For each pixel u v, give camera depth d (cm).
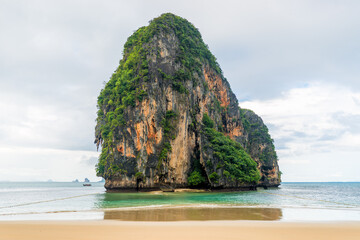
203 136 7331
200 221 2005
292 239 1445
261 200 4072
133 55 7706
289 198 4550
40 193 6906
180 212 2567
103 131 7575
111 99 7738
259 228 1714
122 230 1628
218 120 9306
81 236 1463
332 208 2992
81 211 2680
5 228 1670
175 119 7050
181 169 6988
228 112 10406
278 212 2600
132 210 2745
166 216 2294
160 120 6762
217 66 10575
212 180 6781
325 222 1964
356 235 1553
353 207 3112
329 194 6900
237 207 3025
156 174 6512
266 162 11694
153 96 6769
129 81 7238
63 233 1535
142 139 6544
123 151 6712
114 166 6756
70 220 2044
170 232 1579
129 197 4691
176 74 7494
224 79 10925
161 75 7150
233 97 11069
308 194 6675
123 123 6825
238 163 7225
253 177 7431
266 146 11969
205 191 6825
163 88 7081
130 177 6500
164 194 5591
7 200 4419
